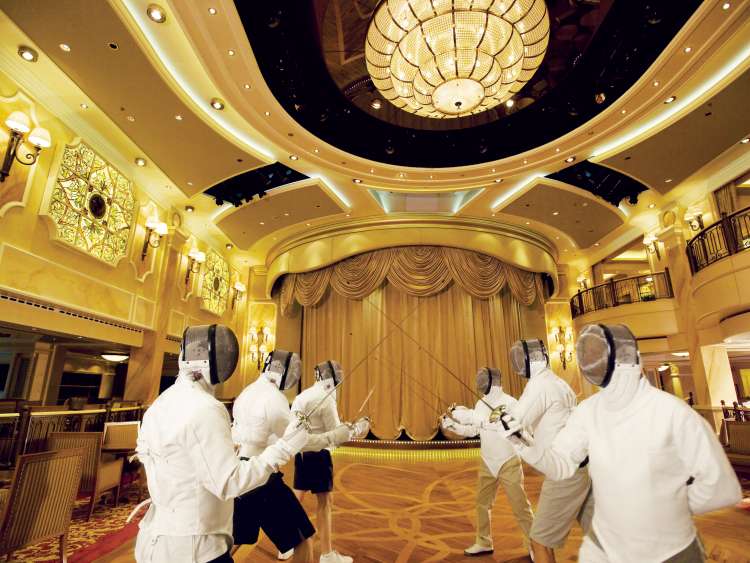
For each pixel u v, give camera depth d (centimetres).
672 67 540
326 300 1067
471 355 948
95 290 648
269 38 499
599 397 152
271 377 257
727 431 568
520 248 1006
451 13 399
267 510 221
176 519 136
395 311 995
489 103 503
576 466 153
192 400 145
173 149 668
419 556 312
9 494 277
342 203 909
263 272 1258
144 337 801
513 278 1002
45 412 492
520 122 661
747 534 352
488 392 339
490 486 323
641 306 1001
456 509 441
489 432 315
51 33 458
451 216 973
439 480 590
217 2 435
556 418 257
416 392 930
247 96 575
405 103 550
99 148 657
